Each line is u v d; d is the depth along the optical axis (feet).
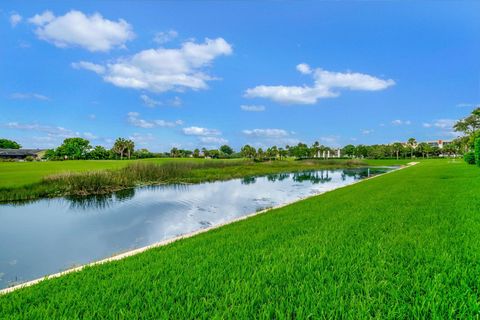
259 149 391.65
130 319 9.91
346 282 12.11
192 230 38.81
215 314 9.74
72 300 11.90
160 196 70.03
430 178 73.00
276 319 9.55
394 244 17.90
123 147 289.12
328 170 191.62
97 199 65.51
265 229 25.58
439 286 11.09
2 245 32.35
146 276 14.12
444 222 23.54
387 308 9.88
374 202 37.93
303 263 14.94
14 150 319.68
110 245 32.42
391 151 412.77
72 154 288.30
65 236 35.96
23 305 11.94
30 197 65.10
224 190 82.38
